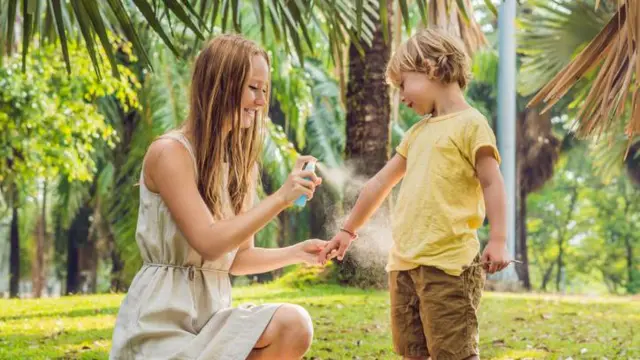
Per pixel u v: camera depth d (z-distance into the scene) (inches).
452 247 127.8
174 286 109.2
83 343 222.2
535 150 827.4
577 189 1126.4
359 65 322.3
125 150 633.0
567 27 356.5
